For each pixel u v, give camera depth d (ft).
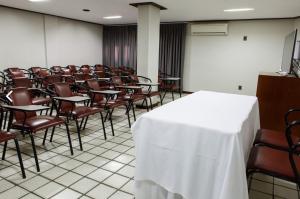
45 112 14.21
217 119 5.30
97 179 7.51
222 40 23.91
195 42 25.22
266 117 10.09
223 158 4.50
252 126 7.24
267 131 7.50
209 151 4.67
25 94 9.05
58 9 20.25
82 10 20.35
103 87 14.60
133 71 24.62
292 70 10.72
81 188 6.97
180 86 23.77
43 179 7.39
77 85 14.34
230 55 23.84
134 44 28.48
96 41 29.84
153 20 17.24
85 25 27.81
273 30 21.75
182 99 7.67
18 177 7.43
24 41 21.43
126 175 7.80
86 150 9.75
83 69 23.53
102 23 29.12
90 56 29.17
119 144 10.52
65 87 10.93
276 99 9.84
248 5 16.33
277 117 9.89
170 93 25.66
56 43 24.49
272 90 9.87
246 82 23.58
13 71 18.25
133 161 8.86
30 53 22.08
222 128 4.63
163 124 5.17
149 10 16.60
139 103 17.95
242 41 23.09
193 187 4.90
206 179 4.75
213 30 23.66
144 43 17.20
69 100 9.43
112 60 30.45
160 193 5.49
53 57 24.35
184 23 24.94
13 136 7.07
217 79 24.82
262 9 17.51
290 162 4.87
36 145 10.05
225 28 23.11
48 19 23.32
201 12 19.43
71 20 25.88
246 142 5.80
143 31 17.08
